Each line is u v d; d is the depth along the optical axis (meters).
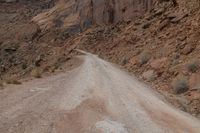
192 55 21.52
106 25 89.94
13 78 16.09
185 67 19.72
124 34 51.53
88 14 114.25
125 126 8.44
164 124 9.29
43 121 7.82
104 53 57.44
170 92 17.64
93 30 92.44
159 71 23.30
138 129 8.35
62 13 144.62
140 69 28.53
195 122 10.31
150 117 9.93
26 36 154.62
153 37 36.28
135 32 45.75
